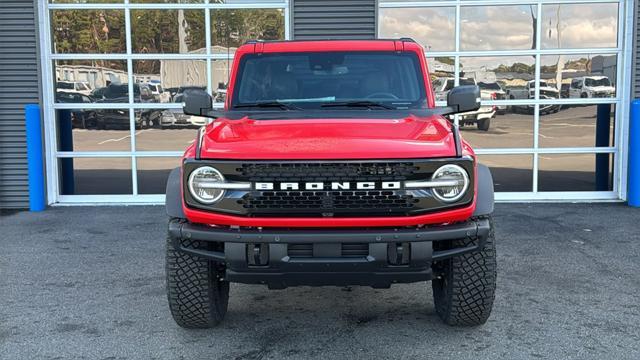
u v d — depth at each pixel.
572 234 7.44
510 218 8.44
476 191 3.83
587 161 10.12
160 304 5.07
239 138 3.83
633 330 4.41
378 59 5.00
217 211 3.71
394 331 4.43
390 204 3.63
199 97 4.75
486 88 10.02
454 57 9.98
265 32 9.81
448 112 4.64
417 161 3.62
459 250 3.79
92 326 4.59
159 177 10.20
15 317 4.79
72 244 7.19
